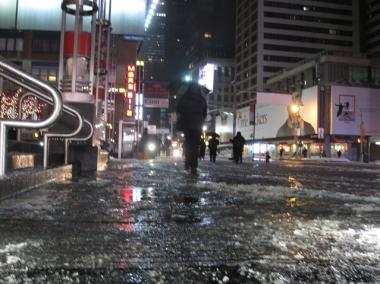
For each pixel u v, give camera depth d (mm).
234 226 3270
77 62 9469
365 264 2346
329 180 9211
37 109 7699
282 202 4711
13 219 3242
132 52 45375
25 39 54094
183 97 8898
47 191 4875
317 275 2150
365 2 121188
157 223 3289
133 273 2086
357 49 122500
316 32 121750
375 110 64688
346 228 3303
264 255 2475
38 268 2102
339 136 63531
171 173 8969
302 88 72562
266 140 79188
